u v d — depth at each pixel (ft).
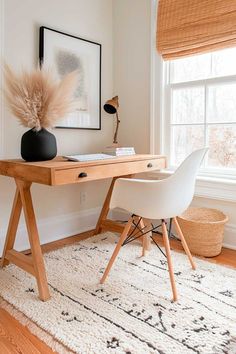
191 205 8.30
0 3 6.64
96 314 4.69
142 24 8.73
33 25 7.31
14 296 5.22
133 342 4.05
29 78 5.69
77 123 8.55
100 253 7.09
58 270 6.18
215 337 4.14
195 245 7.03
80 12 8.43
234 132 7.52
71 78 6.18
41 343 4.09
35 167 5.00
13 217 6.13
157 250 7.30
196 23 7.25
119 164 6.06
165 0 7.84
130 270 6.17
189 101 8.22
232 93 7.45
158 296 5.20
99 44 9.00
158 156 7.19
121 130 9.66
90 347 3.97
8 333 4.30
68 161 5.73
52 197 8.23
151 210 5.09
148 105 8.85
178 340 4.09
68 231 8.68
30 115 5.68
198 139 8.16
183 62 8.21
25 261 5.61
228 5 6.70
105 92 9.45
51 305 4.95
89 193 9.26
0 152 6.89
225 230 7.67
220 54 7.55
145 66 8.80
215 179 7.68
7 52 6.84
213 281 5.72
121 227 7.81
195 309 4.81
